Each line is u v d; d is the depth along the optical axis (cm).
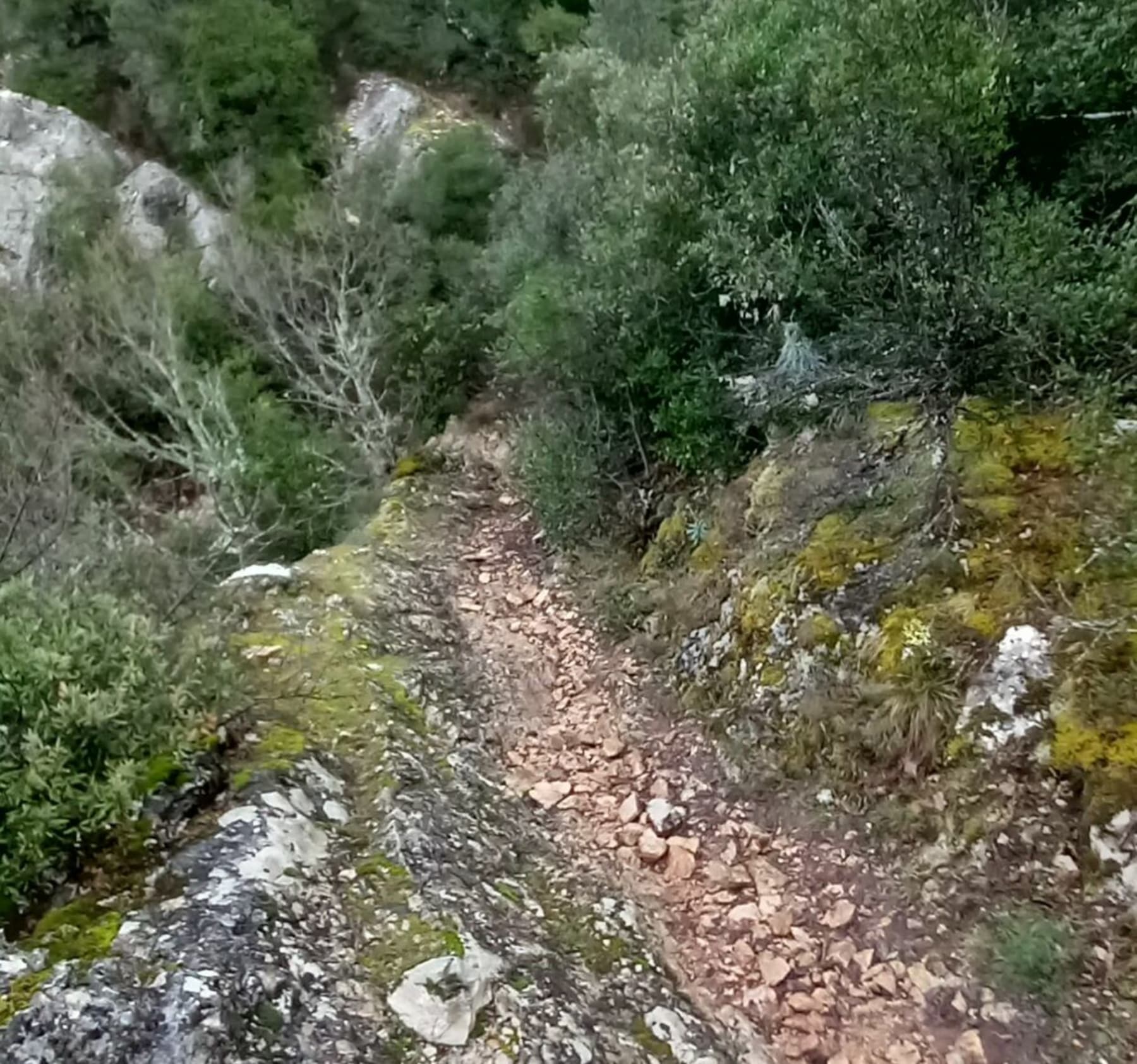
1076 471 512
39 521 888
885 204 539
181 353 1527
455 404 1406
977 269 517
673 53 898
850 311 596
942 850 432
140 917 353
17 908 356
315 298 1588
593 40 1441
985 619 476
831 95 593
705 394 717
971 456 540
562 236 1091
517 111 2053
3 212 2045
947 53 564
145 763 402
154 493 1567
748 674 557
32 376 1377
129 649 426
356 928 379
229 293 1623
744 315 682
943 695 464
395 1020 340
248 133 1966
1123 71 567
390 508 968
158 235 1959
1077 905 386
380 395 1421
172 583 685
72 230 1905
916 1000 389
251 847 390
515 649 698
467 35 2103
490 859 448
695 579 662
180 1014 312
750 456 717
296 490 1253
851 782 480
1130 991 357
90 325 1608
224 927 351
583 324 824
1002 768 430
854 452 618
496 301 1306
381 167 1798
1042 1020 362
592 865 477
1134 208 568
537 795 539
